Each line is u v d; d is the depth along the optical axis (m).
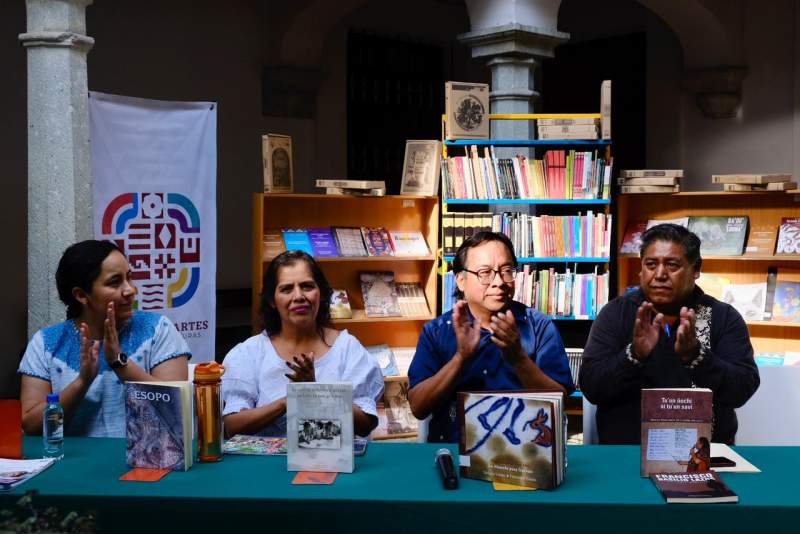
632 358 3.26
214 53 9.64
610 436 3.48
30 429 3.21
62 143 4.87
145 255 5.22
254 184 10.09
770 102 9.65
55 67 4.86
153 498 2.48
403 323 7.14
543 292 6.83
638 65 11.11
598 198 6.81
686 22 9.74
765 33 9.64
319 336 3.43
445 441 3.37
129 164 5.12
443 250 6.73
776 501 2.44
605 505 2.42
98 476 2.68
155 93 9.16
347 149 11.05
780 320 6.71
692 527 2.41
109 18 8.74
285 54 10.06
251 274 10.12
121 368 3.14
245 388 3.33
